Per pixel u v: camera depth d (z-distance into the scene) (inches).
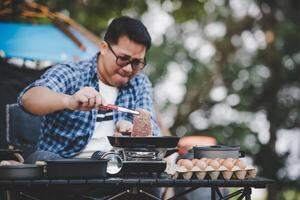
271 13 450.3
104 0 381.4
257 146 453.4
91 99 126.3
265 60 464.8
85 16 381.4
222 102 469.7
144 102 161.6
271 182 124.4
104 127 152.8
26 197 126.4
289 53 446.9
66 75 150.4
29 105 133.7
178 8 386.6
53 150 150.9
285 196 455.2
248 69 465.7
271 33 451.5
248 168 127.1
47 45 242.4
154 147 126.6
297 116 456.4
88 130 150.4
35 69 231.0
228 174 125.2
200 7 387.5
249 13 472.4
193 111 470.9
